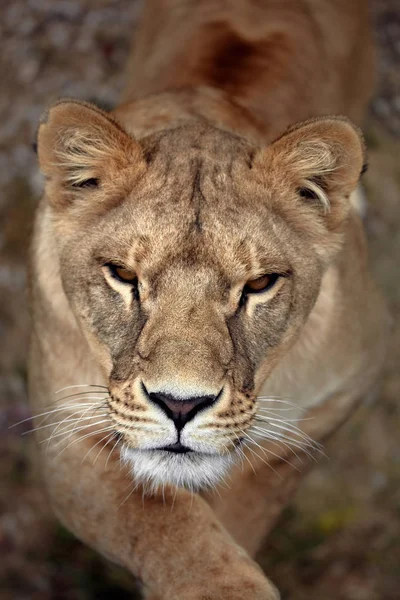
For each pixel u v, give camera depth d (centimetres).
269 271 583
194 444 558
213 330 552
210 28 844
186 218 576
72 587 1018
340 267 695
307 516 1059
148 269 568
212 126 653
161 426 554
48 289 650
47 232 652
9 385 1148
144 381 550
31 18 1410
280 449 711
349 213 652
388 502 1069
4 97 1348
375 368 765
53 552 1042
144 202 586
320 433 742
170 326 549
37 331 673
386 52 1330
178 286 560
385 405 1120
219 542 586
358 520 1055
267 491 730
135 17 1389
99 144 601
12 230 1244
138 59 960
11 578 1029
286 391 683
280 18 862
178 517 597
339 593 1005
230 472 680
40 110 1320
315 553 1030
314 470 1091
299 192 624
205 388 540
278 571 1016
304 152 612
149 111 695
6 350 1171
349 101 1002
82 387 652
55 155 613
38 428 686
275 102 781
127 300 582
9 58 1379
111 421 576
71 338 646
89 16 1398
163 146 616
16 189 1270
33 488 1095
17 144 1304
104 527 627
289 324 610
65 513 663
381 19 1361
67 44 1376
